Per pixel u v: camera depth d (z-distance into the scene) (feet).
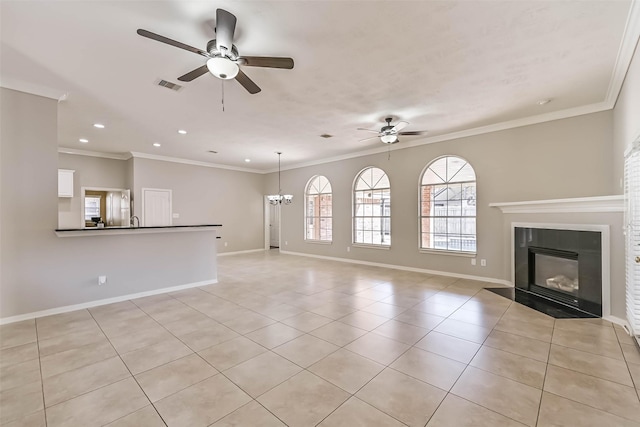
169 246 15.23
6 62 9.47
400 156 20.57
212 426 5.53
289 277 18.30
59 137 18.40
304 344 8.91
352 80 10.82
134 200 23.02
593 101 12.84
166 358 8.11
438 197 19.06
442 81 10.94
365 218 23.27
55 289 11.80
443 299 13.46
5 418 5.75
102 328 10.23
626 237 9.72
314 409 5.98
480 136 16.84
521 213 14.87
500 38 8.28
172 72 10.16
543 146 14.66
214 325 10.47
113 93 11.84
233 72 7.73
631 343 8.85
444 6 6.97
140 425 5.57
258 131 17.37
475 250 17.42
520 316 11.22
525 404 6.10
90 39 8.22
